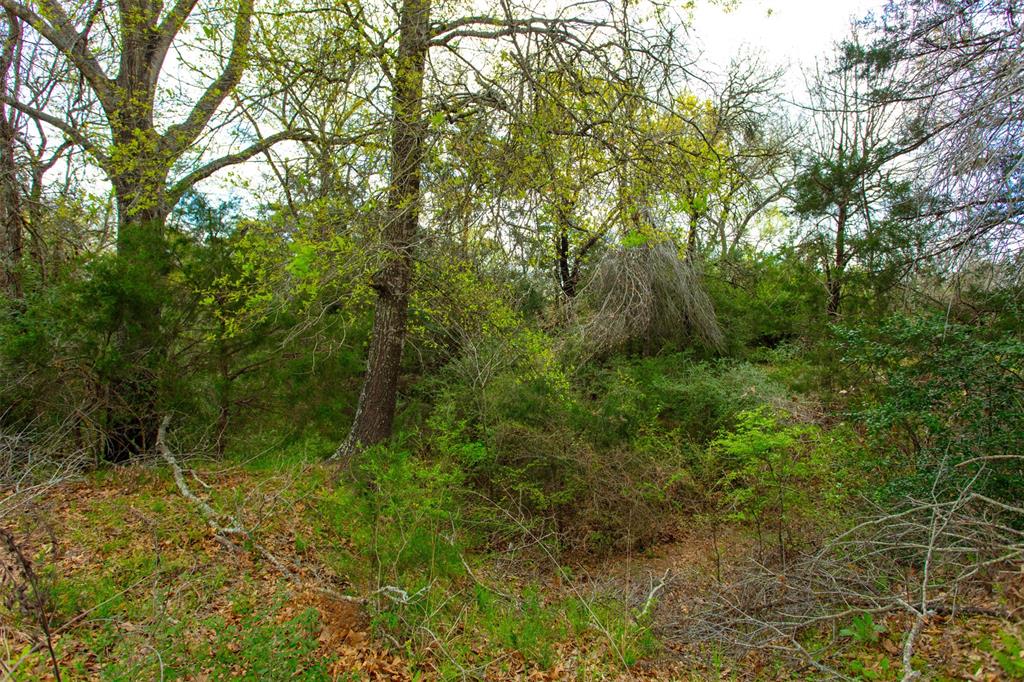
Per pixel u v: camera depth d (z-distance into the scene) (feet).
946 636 14.90
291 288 22.72
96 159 26.16
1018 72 16.55
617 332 41.37
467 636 17.88
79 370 28.04
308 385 32.58
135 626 14.75
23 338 26.45
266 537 22.09
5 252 34.78
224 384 31.14
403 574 19.99
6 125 35.17
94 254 30.71
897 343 22.52
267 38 23.30
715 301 51.39
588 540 28.45
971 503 18.31
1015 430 18.67
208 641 14.12
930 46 22.22
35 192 36.40
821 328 41.01
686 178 20.71
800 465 24.09
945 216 20.42
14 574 16.75
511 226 22.25
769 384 36.35
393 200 22.71
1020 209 17.76
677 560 26.27
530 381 31.68
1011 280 19.48
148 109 27.99
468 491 27.07
